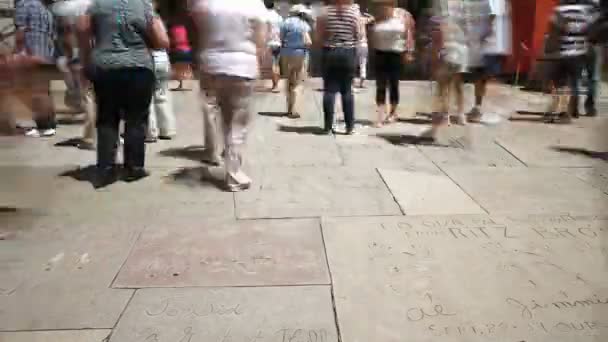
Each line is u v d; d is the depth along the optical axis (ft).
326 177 19.11
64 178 18.45
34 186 17.58
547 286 11.80
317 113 30.53
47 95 23.59
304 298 11.30
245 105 17.20
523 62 38.99
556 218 15.48
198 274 12.25
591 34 27.63
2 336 10.00
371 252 13.35
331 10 24.12
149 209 15.96
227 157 17.51
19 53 22.29
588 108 29.68
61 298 11.26
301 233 14.40
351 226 14.84
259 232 14.44
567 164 21.02
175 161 20.65
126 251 13.32
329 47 24.22
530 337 10.02
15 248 13.42
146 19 16.93
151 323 10.43
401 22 26.61
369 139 24.67
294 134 25.39
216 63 16.51
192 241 13.88
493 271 12.42
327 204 16.51
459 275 12.25
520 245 13.75
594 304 11.09
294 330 10.23
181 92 37.01
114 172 18.43
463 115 27.27
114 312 10.77
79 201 16.44
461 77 26.55
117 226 14.74
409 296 11.38
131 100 17.60
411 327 10.31
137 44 17.13
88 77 17.65
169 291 11.54
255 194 17.29
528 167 20.59
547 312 10.80
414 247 13.62
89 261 12.80
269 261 12.87
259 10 16.70
